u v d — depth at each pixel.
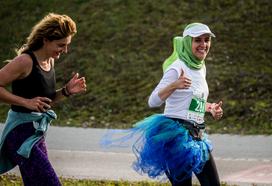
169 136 10.40
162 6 30.45
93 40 28.91
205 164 10.67
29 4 32.81
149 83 25.08
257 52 26.22
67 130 21.22
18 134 9.95
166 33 28.45
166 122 10.55
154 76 25.52
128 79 25.62
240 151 18.08
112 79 25.80
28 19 31.70
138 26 29.34
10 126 10.01
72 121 22.69
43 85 9.98
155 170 10.67
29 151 9.77
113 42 28.52
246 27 28.06
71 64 27.34
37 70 9.88
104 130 21.27
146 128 10.72
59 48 9.92
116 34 29.05
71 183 14.09
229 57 25.97
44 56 9.98
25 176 9.88
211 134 20.33
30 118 9.98
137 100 24.03
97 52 27.94
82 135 20.41
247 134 20.22
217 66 25.31
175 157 10.38
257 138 19.73
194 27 10.54
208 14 29.31
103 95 24.69
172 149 10.41
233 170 15.80
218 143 19.09
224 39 27.27
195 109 10.61
